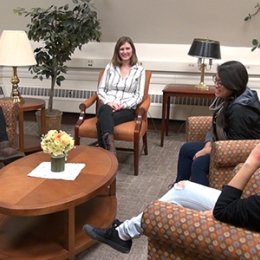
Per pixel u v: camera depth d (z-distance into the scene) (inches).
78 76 188.5
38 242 78.4
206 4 161.2
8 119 124.7
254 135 89.2
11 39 129.3
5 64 128.7
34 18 158.7
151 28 174.7
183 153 101.7
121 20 175.0
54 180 80.2
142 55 182.1
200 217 52.3
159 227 53.7
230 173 87.1
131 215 98.3
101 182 79.9
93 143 155.9
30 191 74.7
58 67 161.6
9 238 80.0
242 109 87.7
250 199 48.9
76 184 78.5
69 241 75.2
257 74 168.1
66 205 71.0
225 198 50.8
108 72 141.5
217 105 96.7
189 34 173.2
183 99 179.5
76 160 92.7
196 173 92.6
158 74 180.2
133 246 84.6
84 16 158.1
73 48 161.9
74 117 196.4
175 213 53.7
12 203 69.6
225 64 89.3
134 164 124.4
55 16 155.5
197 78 176.4
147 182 119.6
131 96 136.6
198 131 109.1
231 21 163.8
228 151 84.6
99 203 95.8
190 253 54.7
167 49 178.7
